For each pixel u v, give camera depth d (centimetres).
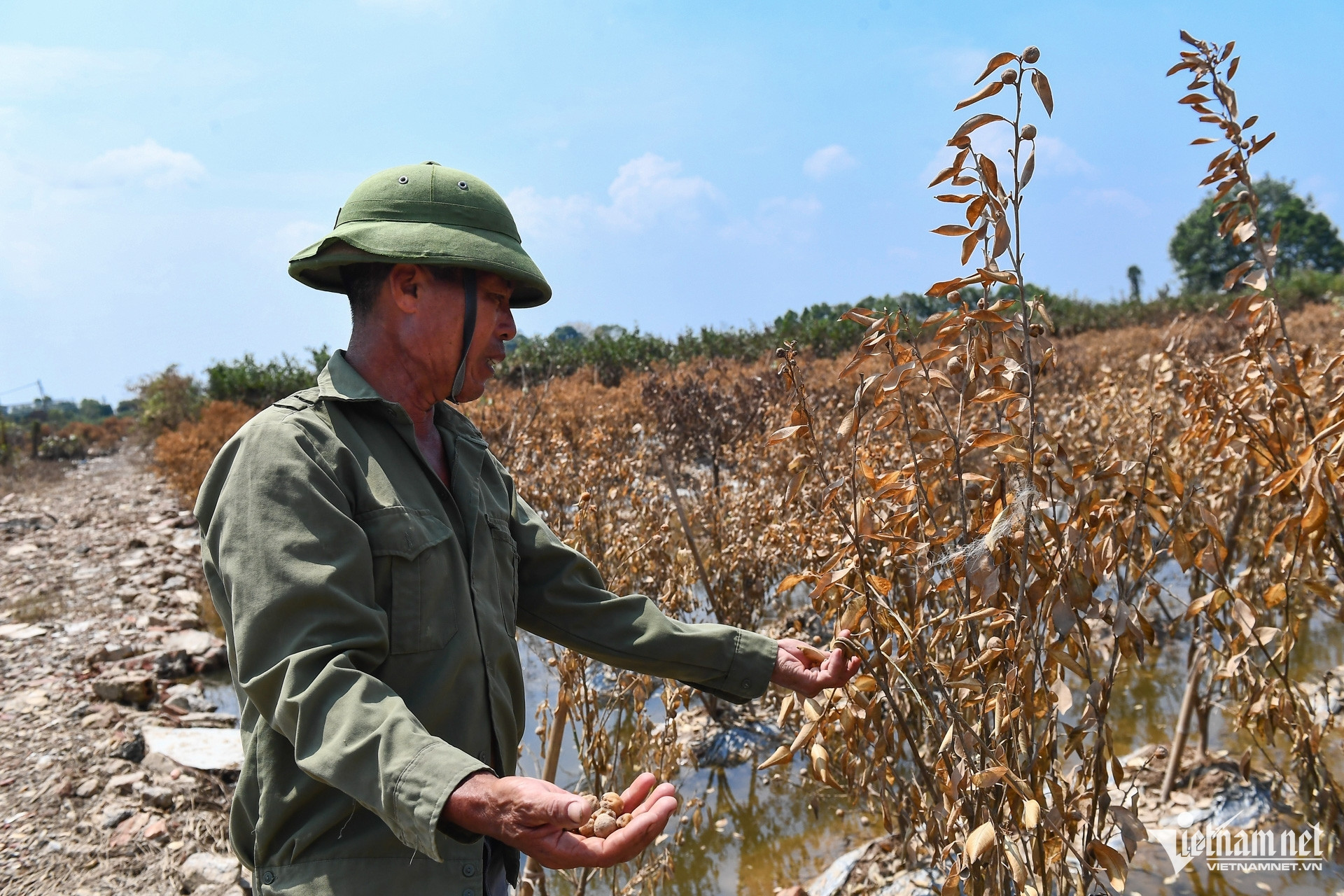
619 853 92
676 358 1655
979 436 141
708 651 153
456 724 122
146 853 296
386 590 118
